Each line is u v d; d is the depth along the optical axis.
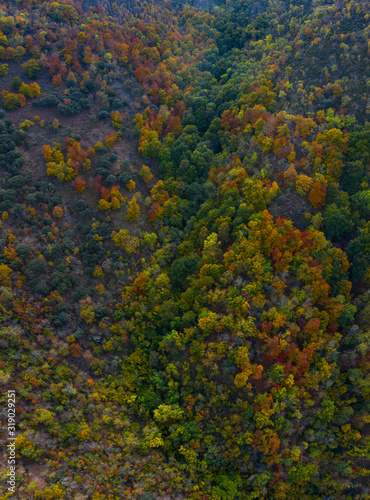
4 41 145.38
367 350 95.38
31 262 101.69
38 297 99.94
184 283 111.62
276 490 88.62
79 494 74.19
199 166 133.62
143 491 80.94
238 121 135.12
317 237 104.31
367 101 127.50
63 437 81.50
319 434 91.88
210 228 117.19
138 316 107.62
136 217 122.25
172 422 94.81
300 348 98.44
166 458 91.06
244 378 89.31
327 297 100.31
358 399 95.31
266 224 105.31
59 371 92.00
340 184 116.50
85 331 102.56
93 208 121.94
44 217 112.44
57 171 121.25
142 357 103.31
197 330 100.69
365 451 88.81
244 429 89.12
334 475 90.25
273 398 91.12
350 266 105.06
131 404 95.38
